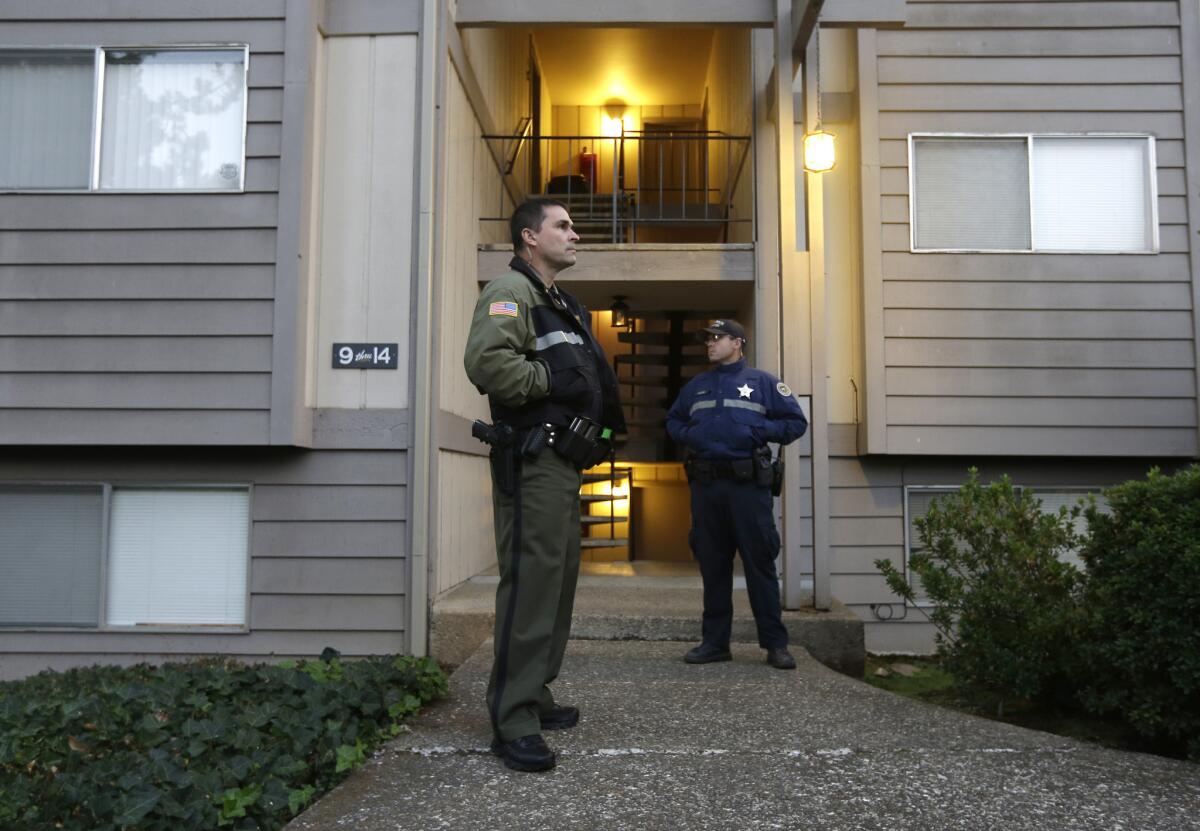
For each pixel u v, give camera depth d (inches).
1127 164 252.8
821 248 229.0
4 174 221.8
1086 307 247.6
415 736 126.5
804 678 164.6
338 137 225.1
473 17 239.6
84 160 221.0
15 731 122.3
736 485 173.8
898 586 190.7
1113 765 115.6
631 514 351.6
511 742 112.9
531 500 113.7
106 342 214.7
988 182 253.3
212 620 223.3
